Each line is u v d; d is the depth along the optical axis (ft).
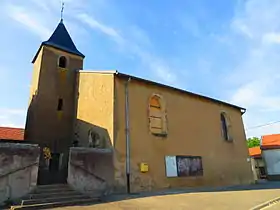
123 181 34.27
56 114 45.70
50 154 42.65
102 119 37.91
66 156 44.21
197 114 49.73
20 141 48.24
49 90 46.37
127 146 36.29
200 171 45.47
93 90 41.98
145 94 41.83
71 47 54.60
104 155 33.45
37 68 48.93
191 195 32.22
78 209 23.12
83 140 41.09
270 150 76.64
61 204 24.80
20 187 25.86
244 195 33.22
